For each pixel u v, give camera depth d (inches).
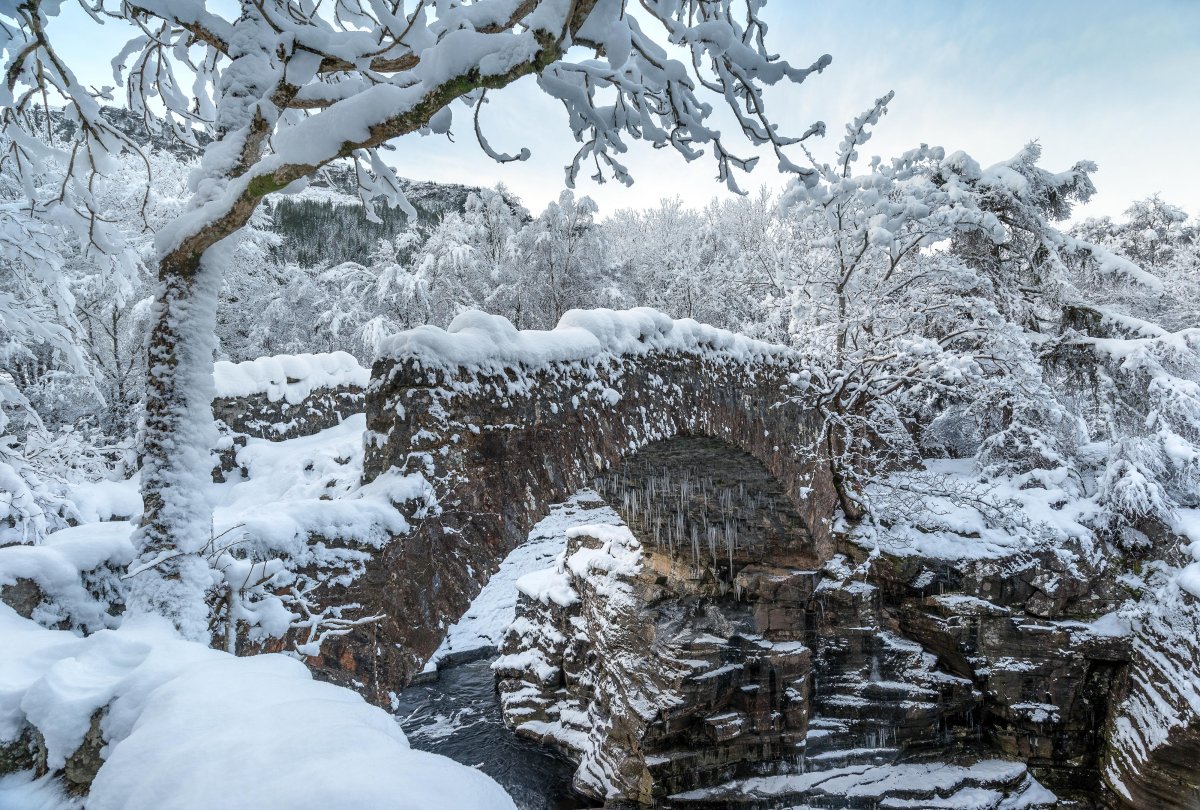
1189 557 389.4
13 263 255.9
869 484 468.4
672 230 1441.9
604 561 499.5
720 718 382.0
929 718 398.6
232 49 136.3
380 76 119.7
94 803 71.4
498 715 515.5
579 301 1040.8
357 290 1047.6
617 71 122.9
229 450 400.5
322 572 164.2
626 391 269.3
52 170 458.6
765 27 136.9
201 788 65.5
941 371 474.0
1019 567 416.5
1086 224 1048.2
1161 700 359.9
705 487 395.9
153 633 120.8
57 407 553.9
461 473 197.5
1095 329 585.6
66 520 258.7
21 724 104.0
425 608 183.3
